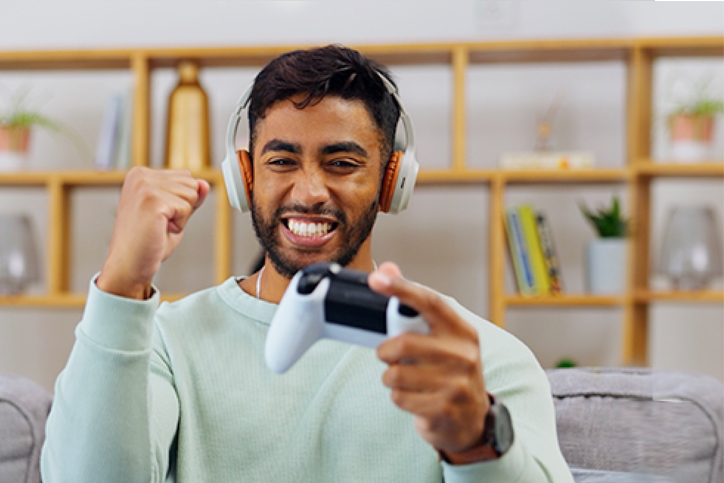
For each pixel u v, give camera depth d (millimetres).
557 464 805
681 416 1175
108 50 2516
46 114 2771
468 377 613
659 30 2723
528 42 2465
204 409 979
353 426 960
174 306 1074
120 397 785
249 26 2756
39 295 2555
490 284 2607
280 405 975
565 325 2713
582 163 2514
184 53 2502
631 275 2562
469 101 2719
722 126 2699
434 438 643
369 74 949
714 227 2521
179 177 817
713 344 2723
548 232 2502
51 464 812
